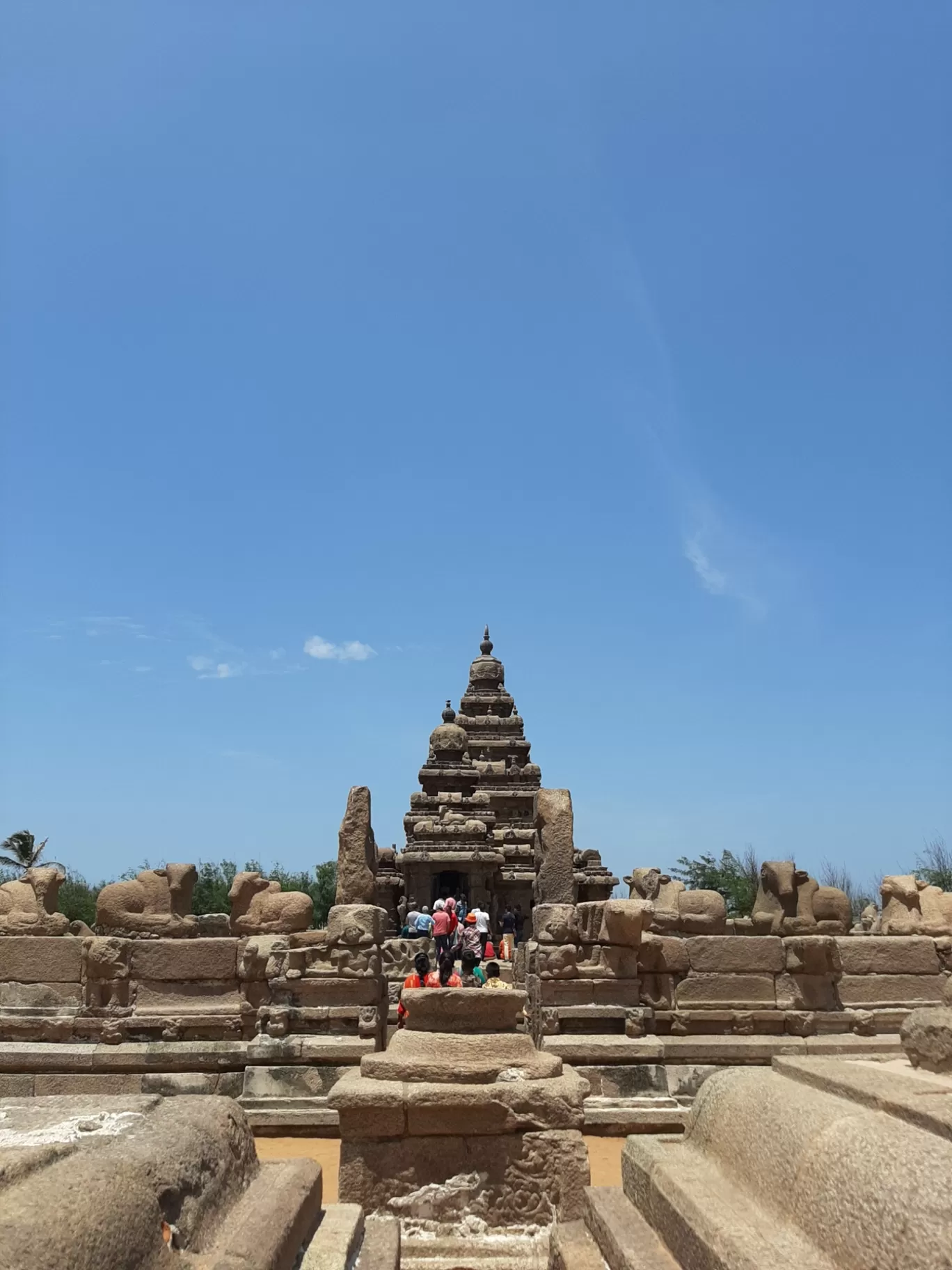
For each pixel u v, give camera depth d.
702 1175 5.02
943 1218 3.48
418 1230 8.26
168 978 16.94
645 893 19.69
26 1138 4.43
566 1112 8.56
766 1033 17.03
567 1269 5.41
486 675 52.69
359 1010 16.36
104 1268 3.32
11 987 17.23
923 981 18.19
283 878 57.84
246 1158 5.16
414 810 43.66
